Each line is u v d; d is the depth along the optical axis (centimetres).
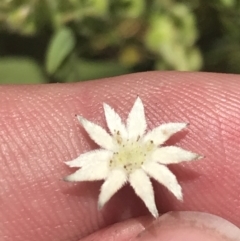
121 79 5
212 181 5
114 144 5
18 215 5
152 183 5
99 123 5
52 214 5
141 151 5
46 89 5
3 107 5
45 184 5
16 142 5
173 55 7
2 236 5
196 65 7
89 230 5
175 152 5
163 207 5
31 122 5
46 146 5
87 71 7
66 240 5
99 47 7
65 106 5
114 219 5
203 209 5
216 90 5
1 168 5
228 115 5
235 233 5
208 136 5
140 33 7
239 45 7
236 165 5
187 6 7
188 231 5
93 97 5
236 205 5
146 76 5
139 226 5
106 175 5
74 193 5
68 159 5
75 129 5
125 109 5
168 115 5
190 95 5
